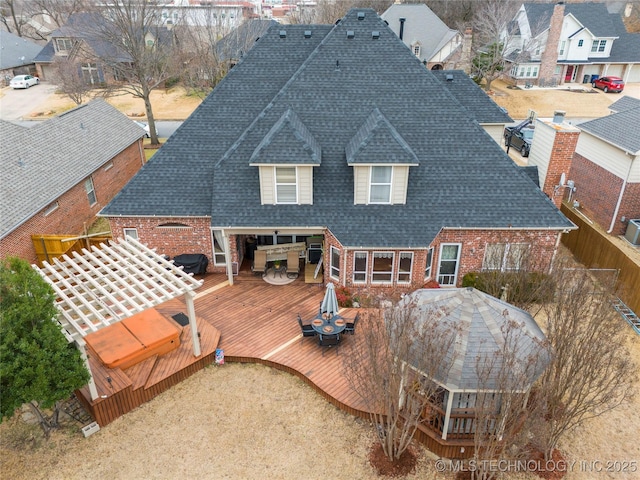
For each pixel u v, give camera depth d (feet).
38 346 35.70
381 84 61.52
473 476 37.06
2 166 67.51
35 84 200.64
